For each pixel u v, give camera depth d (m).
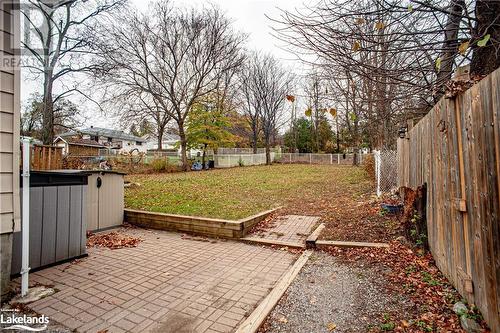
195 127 22.38
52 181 3.75
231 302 2.82
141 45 18.36
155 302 2.82
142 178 14.45
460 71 2.99
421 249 3.74
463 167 2.39
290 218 6.30
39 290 3.04
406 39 2.71
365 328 2.29
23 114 18.25
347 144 33.25
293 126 35.28
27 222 2.98
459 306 2.36
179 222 5.66
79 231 4.09
